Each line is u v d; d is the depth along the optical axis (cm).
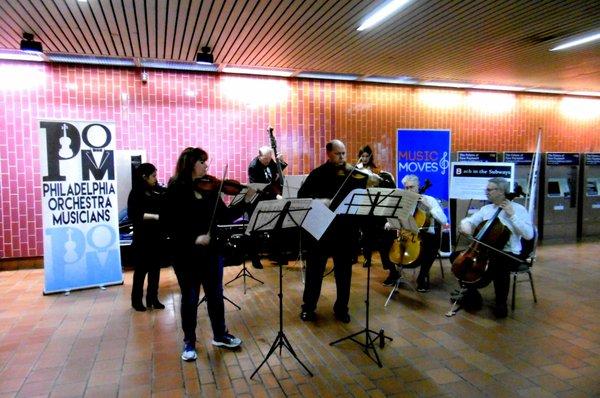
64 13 406
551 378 281
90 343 340
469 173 611
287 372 292
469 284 379
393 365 300
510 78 720
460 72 673
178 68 632
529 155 741
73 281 479
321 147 720
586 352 319
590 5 398
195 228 295
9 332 363
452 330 361
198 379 283
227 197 649
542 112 867
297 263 611
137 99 626
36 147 590
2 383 279
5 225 584
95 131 487
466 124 814
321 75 688
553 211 768
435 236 463
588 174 787
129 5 388
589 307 416
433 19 436
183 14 413
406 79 722
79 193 482
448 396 261
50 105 591
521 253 407
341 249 370
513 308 411
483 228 399
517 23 449
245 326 374
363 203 309
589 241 755
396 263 451
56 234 472
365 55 570
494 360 307
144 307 417
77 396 263
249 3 388
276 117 693
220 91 662
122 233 586
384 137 758
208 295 319
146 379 283
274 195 411
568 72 675
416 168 606
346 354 318
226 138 670
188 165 293
